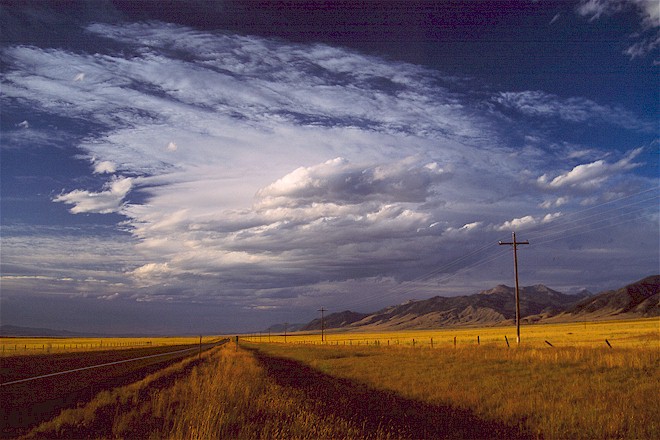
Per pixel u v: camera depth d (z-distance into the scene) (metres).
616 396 17.75
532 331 142.62
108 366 41.72
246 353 60.59
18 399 20.19
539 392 19.42
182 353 70.06
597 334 88.00
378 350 56.22
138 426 13.60
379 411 16.78
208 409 13.26
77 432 13.12
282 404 15.77
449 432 13.66
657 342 53.25
